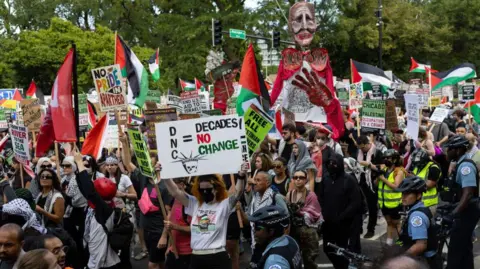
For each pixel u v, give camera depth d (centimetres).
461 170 707
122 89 872
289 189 752
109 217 711
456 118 1727
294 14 1786
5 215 541
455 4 5662
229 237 773
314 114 1344
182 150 615
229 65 1449
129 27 5056
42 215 745
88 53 4312
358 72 1783
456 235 712
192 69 4022
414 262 217
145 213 778
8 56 4331
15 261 444
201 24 3966
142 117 1477
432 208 870
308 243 679
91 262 717
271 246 439
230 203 610
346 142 1423
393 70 5303
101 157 1284
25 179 994
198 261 603
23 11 5306
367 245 1002
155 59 1942
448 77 1992
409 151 1211
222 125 612
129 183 909
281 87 1366
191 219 647
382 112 1259
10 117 1812
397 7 5066
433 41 5238
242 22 3916
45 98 1895
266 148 931
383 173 951
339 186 775
